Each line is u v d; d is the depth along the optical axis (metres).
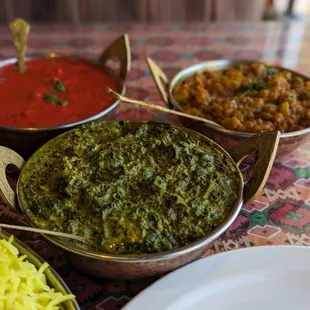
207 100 0.51
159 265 0.34
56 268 0.39
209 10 0.98
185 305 0.35
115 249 0.34
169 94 0.50
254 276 0.36
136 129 0.43
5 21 0.99
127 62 0.53
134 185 0.38
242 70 0.56
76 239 0.34
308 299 0.36
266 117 0.48
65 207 0.36
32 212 0.36
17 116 0.47
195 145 0.41
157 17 1.00
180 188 0.38
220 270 0.36
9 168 0.44
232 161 0.40
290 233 0.42
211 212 0.36
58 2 0.97
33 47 0.70
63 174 0.38
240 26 0.79
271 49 0.71
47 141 0.44
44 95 0.50
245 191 0.39
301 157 0.51
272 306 0.36
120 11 0.99
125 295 0.38
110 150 0.40
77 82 0.54
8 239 0.35
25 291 0.32
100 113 0.45
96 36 0.75
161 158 0.40
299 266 0.37
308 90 0.52
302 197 0.46
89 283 0.38
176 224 0.36
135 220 0.35
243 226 0.43
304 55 0.70
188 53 0.69
